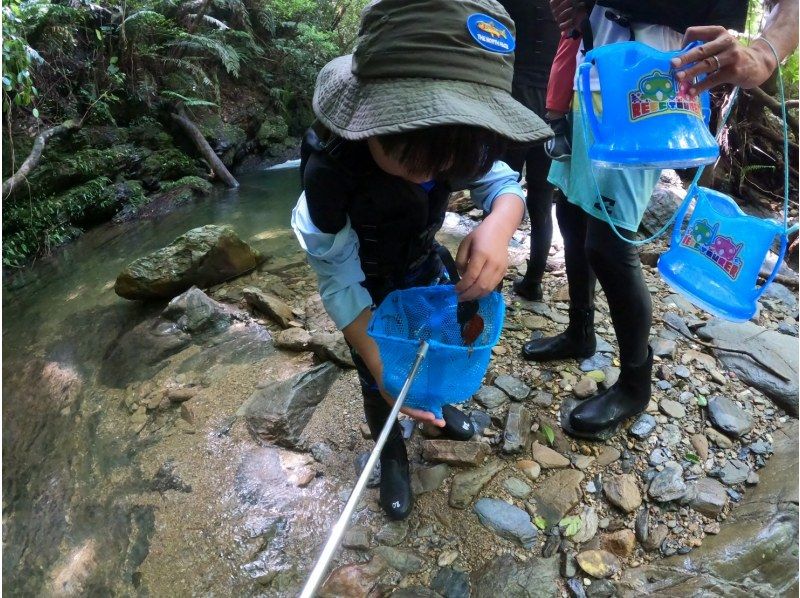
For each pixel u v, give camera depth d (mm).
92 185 4242
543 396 1824
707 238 1277
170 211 4395
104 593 1446
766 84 3607
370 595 1316
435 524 1475
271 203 4418
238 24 6695
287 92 7027
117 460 1851
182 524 1579
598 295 2332
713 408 1725
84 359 2398
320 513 1550
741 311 1242
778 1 1130
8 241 3629
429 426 1721
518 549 1401
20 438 2029
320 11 7875
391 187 1064
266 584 1389
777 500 1419
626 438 1663
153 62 5363
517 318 2244
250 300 2527
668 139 1056
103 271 3309
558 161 1715
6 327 2734
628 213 1411
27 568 1562
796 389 1764
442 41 839
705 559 1336
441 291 1097
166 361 2271
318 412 1890
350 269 1199
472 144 854
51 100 4480
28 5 4160
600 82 1120
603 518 1471
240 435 1839
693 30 1104
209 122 5762
